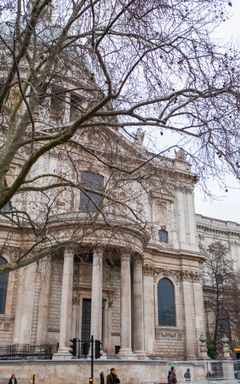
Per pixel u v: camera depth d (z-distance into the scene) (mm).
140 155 18234
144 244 48000
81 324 46562
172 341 53312
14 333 43406
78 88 15516
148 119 13680
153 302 53250
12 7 14516
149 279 53781
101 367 35312
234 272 75562
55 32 17406
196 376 37562
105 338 47562
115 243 40375
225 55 12977
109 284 49719
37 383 33750
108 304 49094
